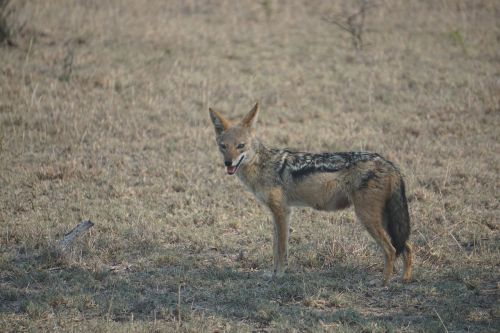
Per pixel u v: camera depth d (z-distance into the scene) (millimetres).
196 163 14617
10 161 14195
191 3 28750
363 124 16938
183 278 9648
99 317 8500
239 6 28578
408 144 15492
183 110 17688
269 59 22375
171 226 11602
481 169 13953
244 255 10516
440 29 25172
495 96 17984
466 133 16062
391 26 25703
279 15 27703
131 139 15906
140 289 9344
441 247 10531
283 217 9930
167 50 22359
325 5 28703
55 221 11586
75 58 20625
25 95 17594
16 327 8180
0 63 19500
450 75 20250
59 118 16500
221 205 12609
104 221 11570
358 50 22875
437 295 9047
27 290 9281
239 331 7980
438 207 12219
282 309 8703
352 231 11453
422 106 18000
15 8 22922
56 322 8312
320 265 10266
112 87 18750
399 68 21141
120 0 27609
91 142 15539
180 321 8258
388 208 9336
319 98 18812
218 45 23594
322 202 9758
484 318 8273
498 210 12125
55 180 13492
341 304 8859
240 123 10219
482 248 10484
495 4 27688
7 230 11031
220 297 9102
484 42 23391
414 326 8125
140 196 12883
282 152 10109
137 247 10750
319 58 22422
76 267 10000
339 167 9500
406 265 9484
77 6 26156
